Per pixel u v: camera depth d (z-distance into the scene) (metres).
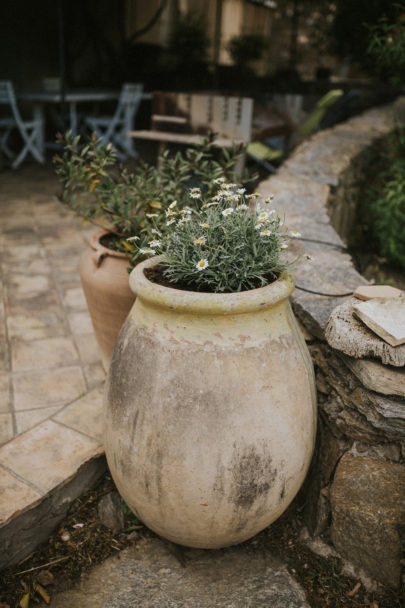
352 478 1.86
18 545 1.87
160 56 9.23
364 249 4.94
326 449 2.03
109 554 1.96
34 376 2.77
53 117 8.27
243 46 8.91
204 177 2.54
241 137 4.30
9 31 8.57
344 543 1.87
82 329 3.28
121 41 9.52
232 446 1.55
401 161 4.49
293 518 2.11
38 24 8.89
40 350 3.02
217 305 1.50
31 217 5.43
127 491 1.75
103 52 9.66
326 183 3.89
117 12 9.36
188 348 1.55
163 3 8.91
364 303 1.86
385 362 1.69
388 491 1.80
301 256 2.62
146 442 1.60
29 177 6.96
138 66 9.39
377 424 1.79
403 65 4.25
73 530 2.03
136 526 2.07
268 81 8.39
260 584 1.85
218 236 1.73
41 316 3.43
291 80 8.20
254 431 1.56
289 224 3.02
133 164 7.11
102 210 2.48
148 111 9.15
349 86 7.99
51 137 8.66
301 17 8.18
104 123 7.75
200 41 8.84
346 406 1.92
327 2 6.00
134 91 7.64
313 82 7.92
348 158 4.63
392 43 4.18
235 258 1.66
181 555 1.95
